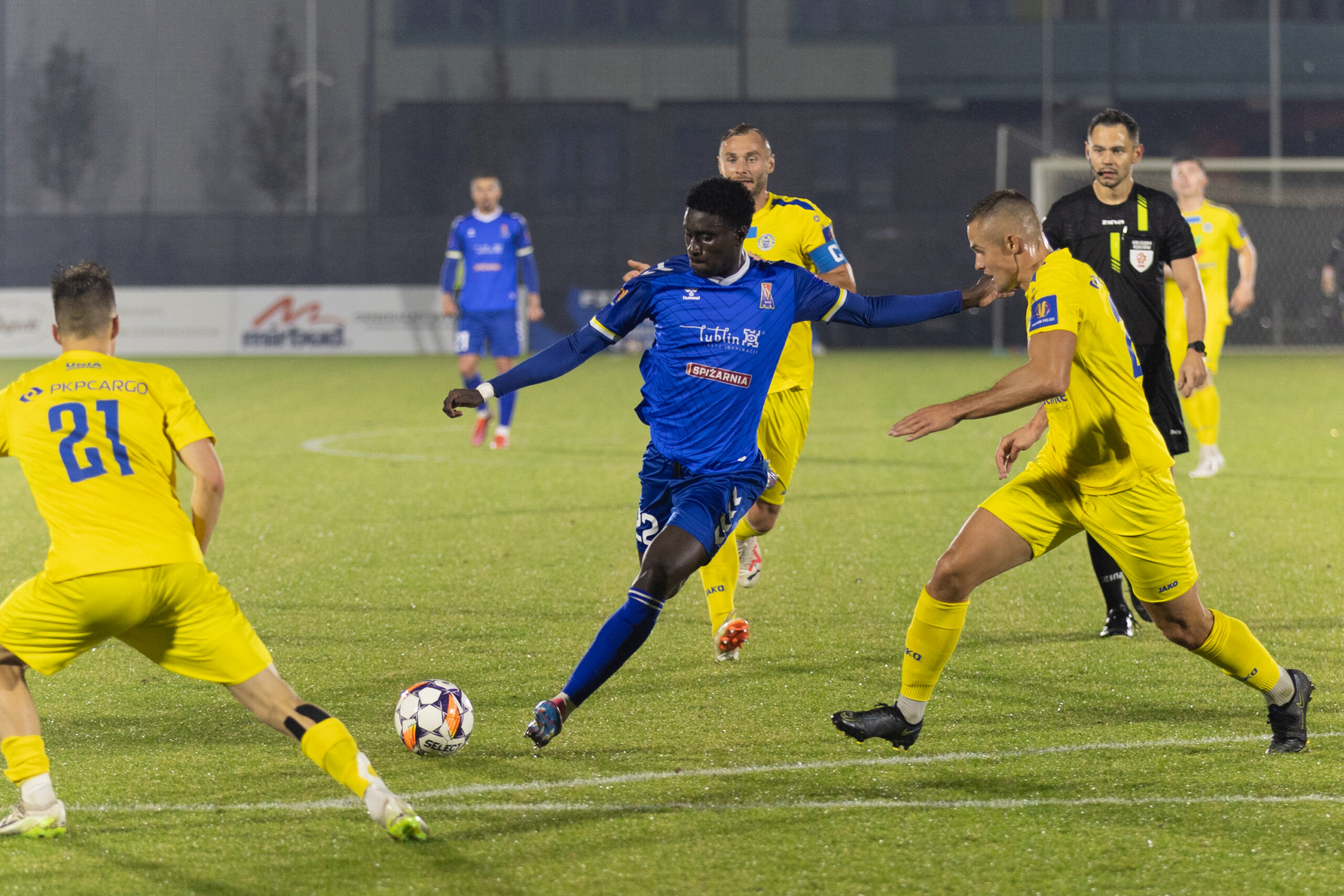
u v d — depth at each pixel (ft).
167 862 35.12
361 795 35.65
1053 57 368.27
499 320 142.82
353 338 311.88
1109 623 61.16
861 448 138.10
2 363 269.44
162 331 307.37
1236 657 43.24
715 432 46.93
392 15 367.66
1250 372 248.73
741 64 370.53
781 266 48.01
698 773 42.42
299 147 370.53
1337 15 371.15
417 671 55.36
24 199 372.58
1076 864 34.73
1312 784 40.78
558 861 35.06
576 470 122.11
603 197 371.56
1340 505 97.91
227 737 46.26
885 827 37.47
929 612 42.70
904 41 368.68
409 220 346.95
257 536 88.12
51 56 369.50
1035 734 46.42
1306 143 375.04
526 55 370.12
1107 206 64.69
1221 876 33.88
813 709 49.78
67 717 48.73
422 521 94.07
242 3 368.27
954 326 338.34
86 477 35.76
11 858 35.40
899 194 367.86
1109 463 42.39
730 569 56.29
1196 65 370.12
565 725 47.88
